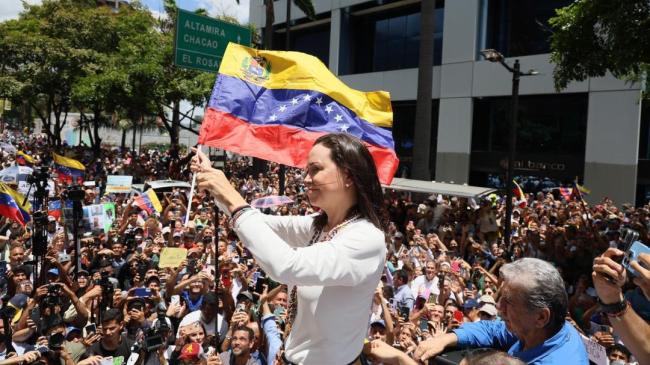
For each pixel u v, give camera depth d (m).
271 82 4.61
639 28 8.94
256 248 1.54
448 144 25.95
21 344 5.75
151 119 40.41
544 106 23.33
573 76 11.02
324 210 1.82
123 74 23.78
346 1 30.00
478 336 2.42
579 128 22.30
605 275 2.04
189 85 24.27
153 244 9.39
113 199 14.96
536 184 23.52
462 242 12.30
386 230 1.79
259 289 7.24
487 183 25.38
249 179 22.38
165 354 5.55
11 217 8.15
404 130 29.38
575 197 17.72
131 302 5.88
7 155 25.20
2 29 29.14
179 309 6.72
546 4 23.27
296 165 4.46
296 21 33.31
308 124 4.50
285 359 1.76
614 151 20.69
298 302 1.74
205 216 12.37
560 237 11.07
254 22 36.03
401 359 2.23
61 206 10.43
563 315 1.98
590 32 10.22
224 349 5.27
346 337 1.68
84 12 29.64
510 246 11.77
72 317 6.11
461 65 25.33
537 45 23.47
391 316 5.93
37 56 28.47
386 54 30.20
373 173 1.77
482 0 24.83
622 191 20.52
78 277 6.96
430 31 16.98
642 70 13.30
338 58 30.78
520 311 1.98
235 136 4.39
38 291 5.91
